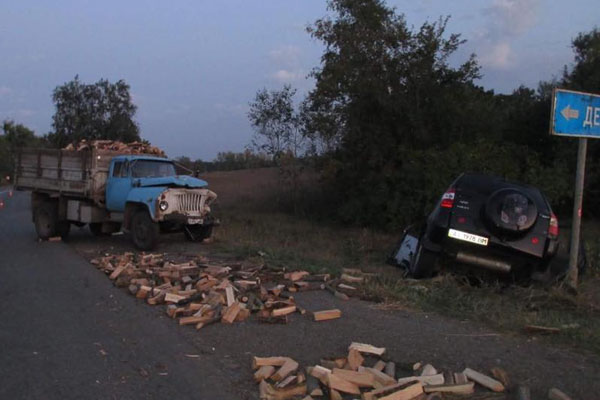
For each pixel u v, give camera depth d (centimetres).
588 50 2138
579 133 793
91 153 1480
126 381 516
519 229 799
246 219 2038
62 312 764
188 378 520
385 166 1738
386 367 518
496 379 489
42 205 1605
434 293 776
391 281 860
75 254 1318
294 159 2208
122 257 1173
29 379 525
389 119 1794
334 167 1886
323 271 976
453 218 830
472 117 1812
